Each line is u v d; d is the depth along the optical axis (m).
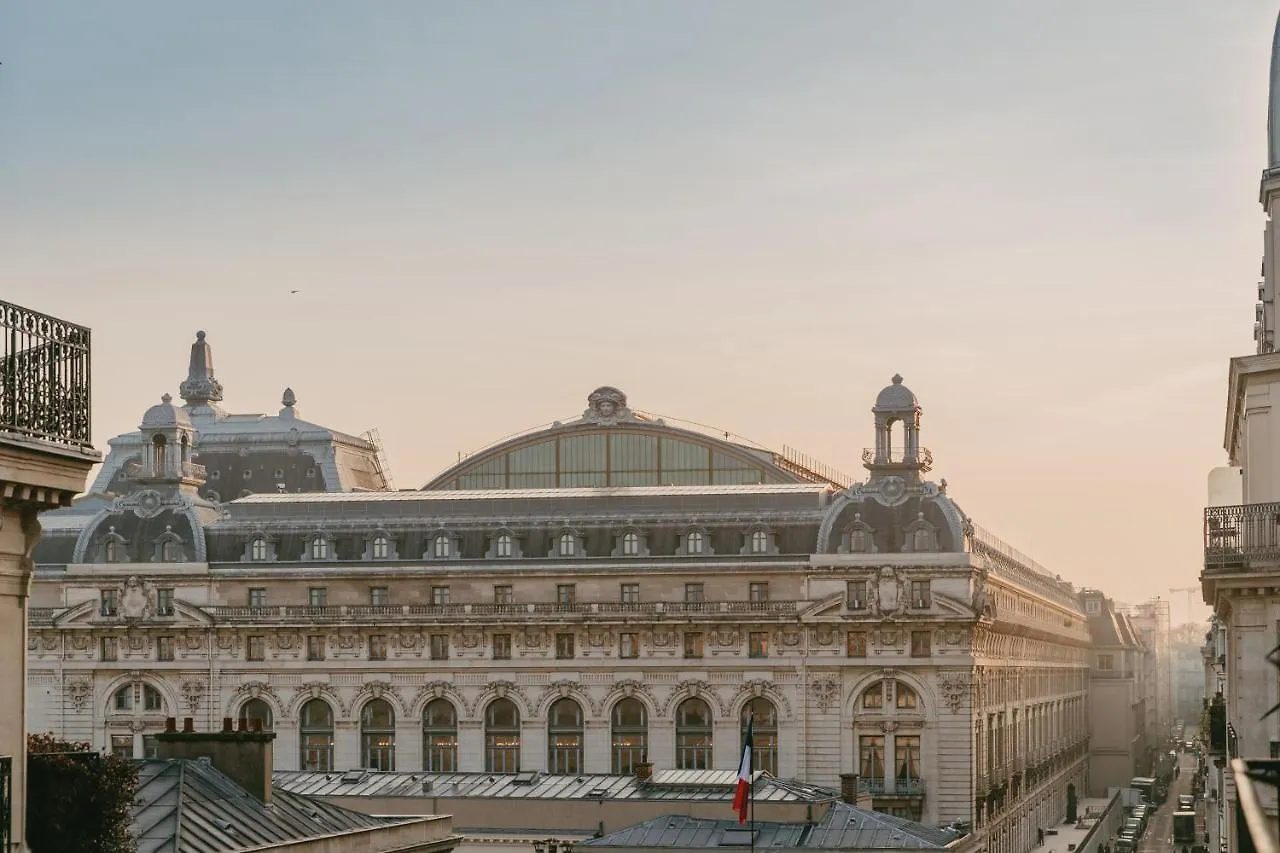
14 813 41.34
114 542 196.38
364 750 190.75
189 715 192.38
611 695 186.38
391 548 194.25
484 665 188.62
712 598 186.62
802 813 117.81
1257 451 62.75
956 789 179.75
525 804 131.25
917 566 181.62
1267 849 20.81
